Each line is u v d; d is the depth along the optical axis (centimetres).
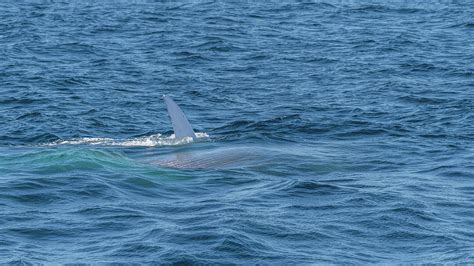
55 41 14350
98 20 16550
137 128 9338
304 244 5391
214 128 9319
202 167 7319
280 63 12850
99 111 9988
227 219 5766
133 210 6050
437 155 7825
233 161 7444
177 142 8169
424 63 12562
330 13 17450
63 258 5131
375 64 12656
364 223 5778
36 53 13412
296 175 7119
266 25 16075
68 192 6481
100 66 12575
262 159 7475
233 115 9938
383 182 6881
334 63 12794
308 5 18438
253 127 9156
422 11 17725
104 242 5397
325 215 5941
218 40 14375
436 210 6106
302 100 10581
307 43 14325
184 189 6688
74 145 8300
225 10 17762
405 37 14712
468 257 5191
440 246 5397
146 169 7219
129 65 12656
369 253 5281
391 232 5628
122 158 7538
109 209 6062
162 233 5503
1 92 10869
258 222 5722
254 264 5062
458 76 11775
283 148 8000
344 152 7906
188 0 19250
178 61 13000
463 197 6469
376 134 8794
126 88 11256
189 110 10181
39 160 7350
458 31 15462
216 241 5334
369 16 17150
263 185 6756
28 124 9325
